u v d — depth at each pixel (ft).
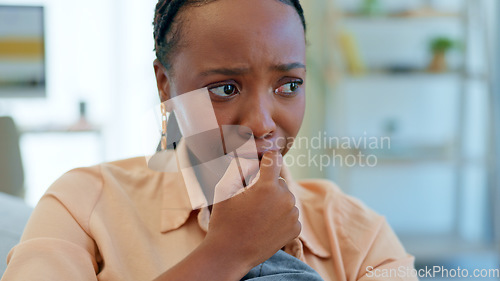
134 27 11.55
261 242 1.86
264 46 1.76
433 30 9.43
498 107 8.87
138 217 2.17
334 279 2.21
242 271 1.84
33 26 9.88
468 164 8.84
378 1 8.75
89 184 2.22
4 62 9.83
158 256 2.08
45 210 2.09
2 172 6.92
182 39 1.86
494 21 8.91
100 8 11.46
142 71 11.18
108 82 11.57
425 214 9.57
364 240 2.29
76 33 11.43
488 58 8.66
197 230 2.15
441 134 9.56
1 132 6.86
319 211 2.39
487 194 9.02
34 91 9.96
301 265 2.03
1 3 10.73
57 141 11.53
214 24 1.77
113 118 11.39
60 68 11.44
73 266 1.93
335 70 8.65
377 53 9.48
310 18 9.05
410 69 8.98
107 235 2.07
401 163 8.70
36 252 1.92
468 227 9.42
